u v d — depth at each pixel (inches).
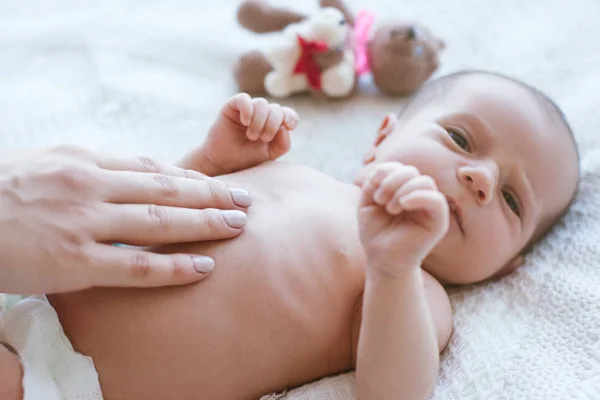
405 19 59.6
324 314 34.0
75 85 59.1
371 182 29.0
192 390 31.6
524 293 38.7
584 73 58.3
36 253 27.9
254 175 39.8
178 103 57.3
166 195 31.4
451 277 39.8
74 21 66.9
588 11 67.0
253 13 62.2
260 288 32.8
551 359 33.4
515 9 68.9
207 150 41.5
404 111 46.8
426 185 27.6
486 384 33.0
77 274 28.5
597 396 30.2
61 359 30.8
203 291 32.0
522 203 40.4
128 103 56.6
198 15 70.5
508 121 40.5
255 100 40.1
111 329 31.2
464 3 70.2
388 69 57.8
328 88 57.8
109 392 31.0
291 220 35.6
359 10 69.4
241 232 33.8
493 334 35.7
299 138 53.9
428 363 30.7
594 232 41.4
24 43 64.0
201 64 63.3
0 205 28.2
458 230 38.1
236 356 32.1
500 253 39.4
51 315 31.3
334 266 34.7
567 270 39.4
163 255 30.8
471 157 39.4
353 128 55.4
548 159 41.0
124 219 29.6
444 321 35.7
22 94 57.3
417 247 28.0
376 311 29.8
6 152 32.0
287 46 57.1
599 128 49.4
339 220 36.6
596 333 33.7
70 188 29.1
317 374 34.8
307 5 67.0
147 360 31.0
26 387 29.1
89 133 53.4
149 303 31.4
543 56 61.5
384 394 30.6
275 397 33.1
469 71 46.1
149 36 65.1
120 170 32.2
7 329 31.4
